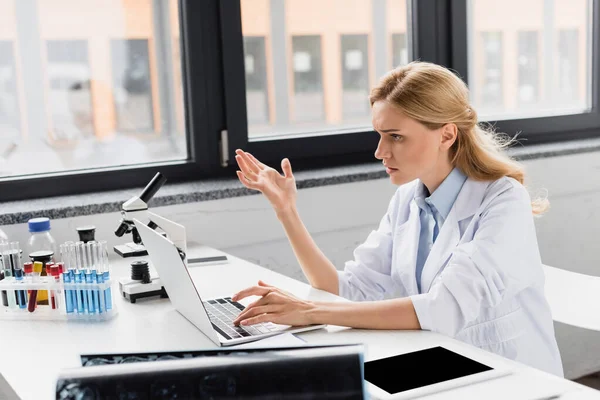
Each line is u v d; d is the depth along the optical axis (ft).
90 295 5.16
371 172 8.65
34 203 7.39
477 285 4.94
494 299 5.05
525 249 5.26
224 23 8.39
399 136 5.35
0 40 7.60
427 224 5.89
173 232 5.93
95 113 8.11
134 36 8.18
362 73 9.48
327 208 8.45
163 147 8.50
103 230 7.31
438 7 9.68
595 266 10.39
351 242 8.70
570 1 10.73
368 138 9.43
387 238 6.24
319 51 9.14
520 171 5.68
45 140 7.91
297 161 9.01
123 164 8.30
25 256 6.92
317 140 9.07
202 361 3.26
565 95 10.90
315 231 8.41
